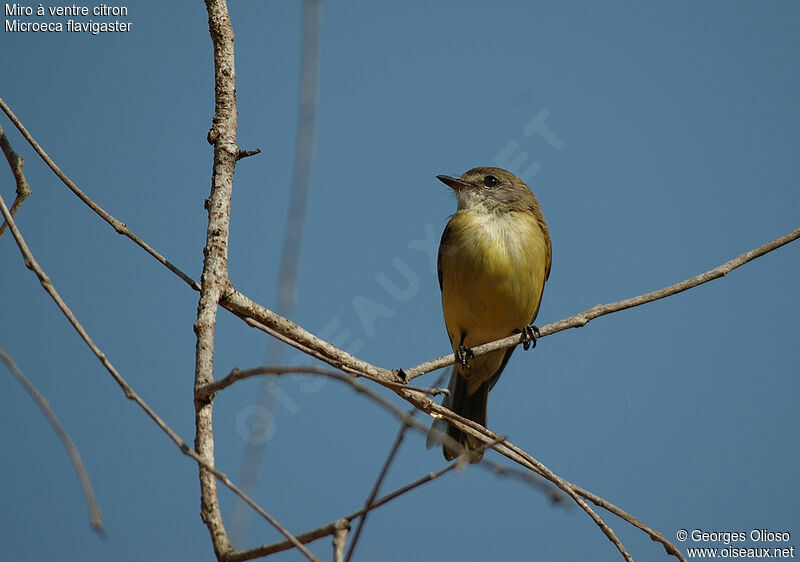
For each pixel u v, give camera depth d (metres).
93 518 4.55
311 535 5.18
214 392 6.03
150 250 7.12
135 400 5.18
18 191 7.36
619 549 7.13
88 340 5.30
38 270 5.39
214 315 6.85
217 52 7.88
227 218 7.37
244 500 4.79
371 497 5.02
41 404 4.77
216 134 7.66
